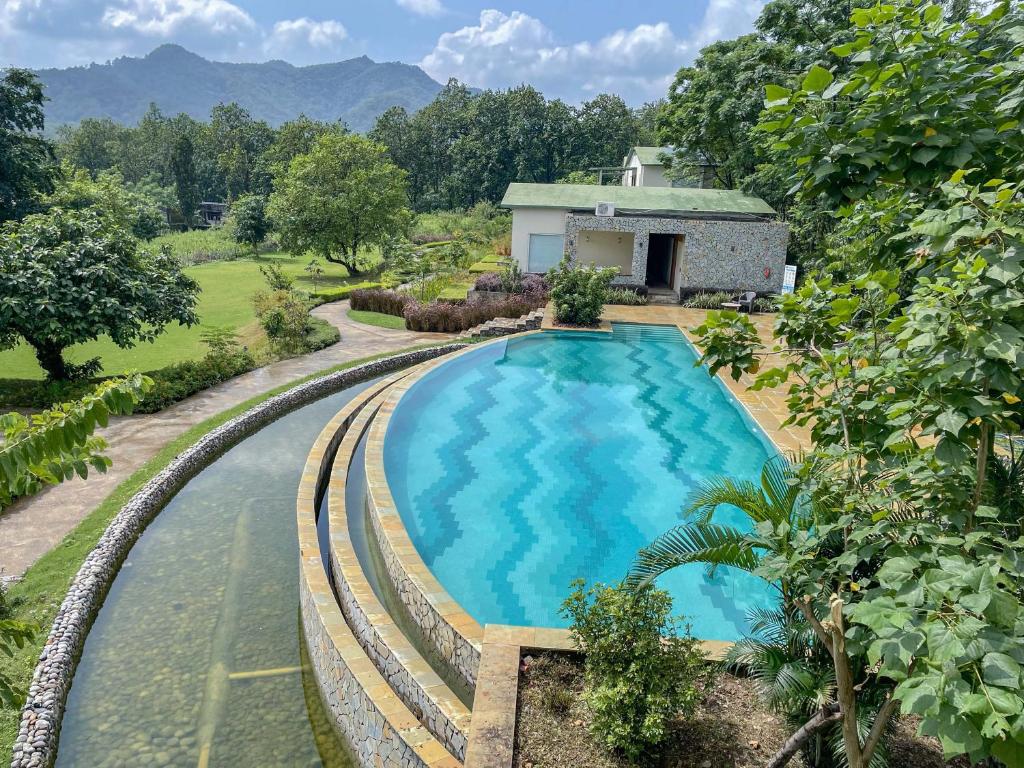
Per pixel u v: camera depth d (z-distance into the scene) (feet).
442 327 78.23
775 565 11.42
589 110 276.41
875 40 12.84
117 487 35.01
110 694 22.52
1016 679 6.95
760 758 15.76
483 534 30.83
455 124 286.66
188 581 29.35
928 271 12.46
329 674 21.94
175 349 71.31
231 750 20.68
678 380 55.93
